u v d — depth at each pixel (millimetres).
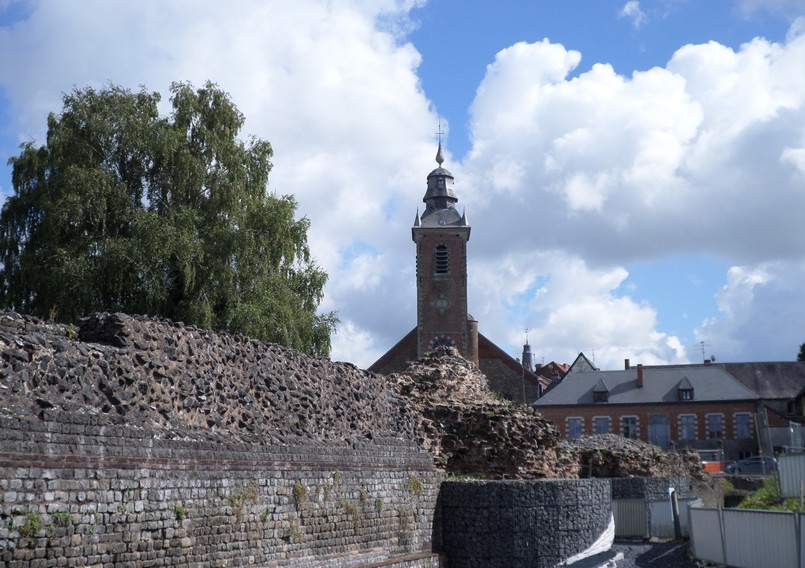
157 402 19453
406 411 31953
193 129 42000
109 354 18516
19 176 39469
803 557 21844
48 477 15312
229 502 20062
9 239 38375
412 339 92688
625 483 42062
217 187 40938
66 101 38906
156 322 20609
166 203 39844
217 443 19938
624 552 32969
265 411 23438
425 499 30078
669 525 38438
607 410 86625
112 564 16578
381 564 25438
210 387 21531
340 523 24734
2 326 17188
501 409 35844
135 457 17375
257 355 24328
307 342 42594
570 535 31625
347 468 25344
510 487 31203
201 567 19016
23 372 15805
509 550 30781
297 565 22469
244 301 39750
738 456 84625
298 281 44688
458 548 30812
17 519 14656
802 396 92375
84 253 36656
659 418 86188
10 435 14703
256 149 44406
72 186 36594
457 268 91188
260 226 41844
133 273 36625
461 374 38312
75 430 16094
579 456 42469
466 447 35125
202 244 38531
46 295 35938
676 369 89500
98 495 16375
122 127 39031
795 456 29000
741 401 85500
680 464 50250
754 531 24422
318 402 26109
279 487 22062
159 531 17844
